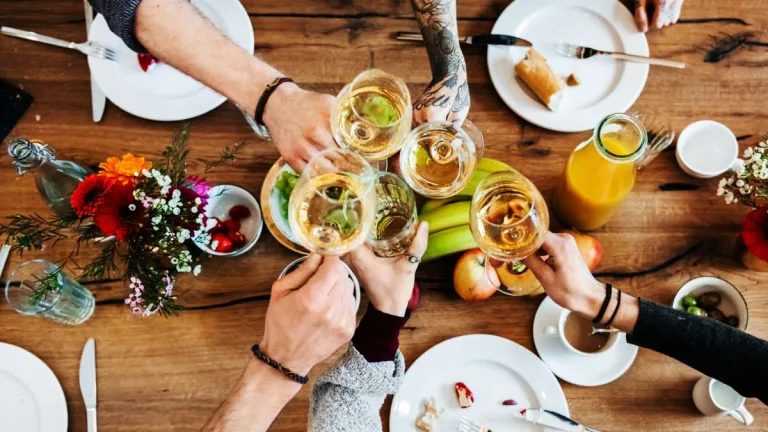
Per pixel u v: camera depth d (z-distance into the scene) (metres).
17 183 1.15
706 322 0.90
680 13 1.22
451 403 1.06
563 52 1.19
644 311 0.90
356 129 0.92
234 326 1.10
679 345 0.89
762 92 1.18
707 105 1.18
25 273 1.09
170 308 1.02
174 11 1.01
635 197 1.15
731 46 1.20
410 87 1.19
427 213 1.05
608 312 0.90
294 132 0.99
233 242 1.09
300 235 0.83
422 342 1.10
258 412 0.84
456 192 0.97
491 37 1.17
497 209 0.85
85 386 1.07
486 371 1.07
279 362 0.84
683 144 1.15
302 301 0.78
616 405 1.06
